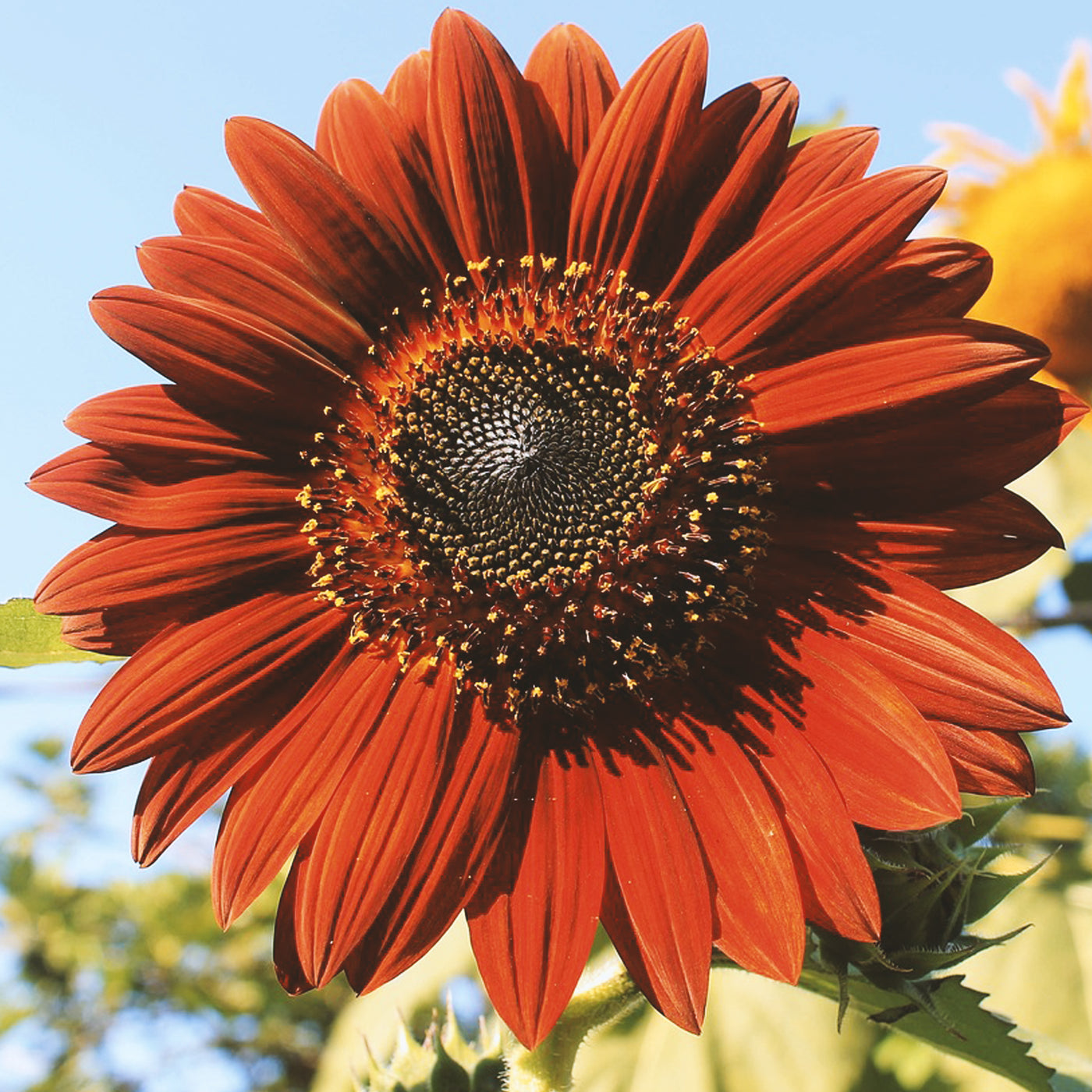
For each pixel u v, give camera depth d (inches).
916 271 15.0
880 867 14.8
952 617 14.7
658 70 15.2
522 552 15.4
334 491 15.4
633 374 15.6
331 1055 20.1
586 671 15.2
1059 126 22.5
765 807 14.5
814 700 14.8
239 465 15.2
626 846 14.7
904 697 14.5
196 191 15.5
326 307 15.4
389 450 15.5
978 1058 15.3
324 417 15.4
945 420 14.8
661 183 15.4
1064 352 22.1
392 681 15.1
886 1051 19.2
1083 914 19.4
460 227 15.6
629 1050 19.4
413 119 15.7
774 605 15.1
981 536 14.9
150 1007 27.2
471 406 15.6
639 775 14.9
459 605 15.4
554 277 15.6
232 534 15.1
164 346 14.9
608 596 15.3
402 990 20.1
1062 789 22.2
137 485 14.9
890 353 14.8
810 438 15.0
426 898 14.5
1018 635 20.5
